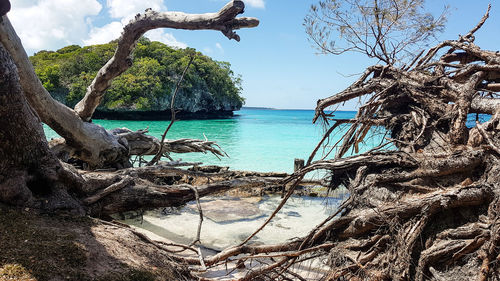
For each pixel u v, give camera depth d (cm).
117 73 778
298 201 1038
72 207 466
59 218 414
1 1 322
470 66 565
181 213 886
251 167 1611
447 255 377
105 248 359
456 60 695
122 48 727
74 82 6638
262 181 751
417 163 470
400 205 431
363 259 429
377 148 540
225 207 948
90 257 329
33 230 351
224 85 8838
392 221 426
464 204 403
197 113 8288
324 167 538
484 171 427
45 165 456
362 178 514
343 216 503
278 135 3425
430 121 550
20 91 401
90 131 809
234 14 549
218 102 8700
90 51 7781
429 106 554
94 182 538
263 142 2741
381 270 411
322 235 495
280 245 514
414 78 602
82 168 928
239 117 9731
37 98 679
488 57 563
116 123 5194
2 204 397
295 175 557
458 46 627
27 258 296
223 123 5850
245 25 569
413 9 707
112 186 550
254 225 810
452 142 488
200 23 583
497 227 350
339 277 446
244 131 3950
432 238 409
